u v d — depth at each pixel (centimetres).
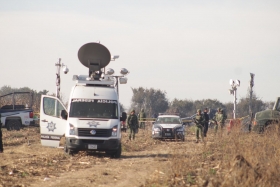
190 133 14850
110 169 6131
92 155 7731
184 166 5494
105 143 7388
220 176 4909
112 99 7788
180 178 5078
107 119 7538
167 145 10288
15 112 12606
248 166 4941
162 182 5053
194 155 6606
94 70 8288
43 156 7294
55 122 8062
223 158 6047
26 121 12700
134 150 9050
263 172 4909
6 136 11000
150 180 5075
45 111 8144
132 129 11238
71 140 7394
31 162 6412
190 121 16562
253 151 5797
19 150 8269
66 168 6081
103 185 5000
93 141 7394
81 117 7581
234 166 4956
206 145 7325
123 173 5803
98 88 7912
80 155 7531
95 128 7388
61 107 8094
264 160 5584
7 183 4875
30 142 9962
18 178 5225
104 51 8288
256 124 9581
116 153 7588
